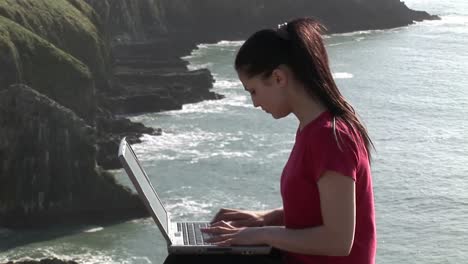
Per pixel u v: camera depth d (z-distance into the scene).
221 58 98.06
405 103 75.19
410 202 48.34
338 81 84.81
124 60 88.12
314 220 5.54
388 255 40.22
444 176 53.50
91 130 47.12
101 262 39.28
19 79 61.53
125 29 102.81
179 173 52.09
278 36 5.57
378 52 104.00
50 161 46.41
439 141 62.53
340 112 5.53
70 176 46.38
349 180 5.32
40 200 46.22
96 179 46.50
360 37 117.38
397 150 59.81
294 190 5.54
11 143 46.19
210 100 73.50
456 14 147.00
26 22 71.81
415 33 121.19
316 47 5.57
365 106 74.06
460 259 39.91
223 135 61.94
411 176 53.38
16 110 46.62
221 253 5.89
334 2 123.94
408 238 42.50
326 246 5.37
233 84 81.38
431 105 74.56
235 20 118.56
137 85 77.50
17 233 43.75
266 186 50.03
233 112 69.44
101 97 69.38
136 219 45.44
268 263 5.84
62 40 75.06
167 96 72.25
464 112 72.00
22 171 46.22
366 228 5.56
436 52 104.25
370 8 126.00
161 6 111.56
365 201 5.53
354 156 5.36
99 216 45.91
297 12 122.38
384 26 125.06
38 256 40.19
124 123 62.41
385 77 87.38
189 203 46.72
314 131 5.44
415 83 84.50
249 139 60.78
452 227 44.12
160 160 54.91
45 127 46.62
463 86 83.12
